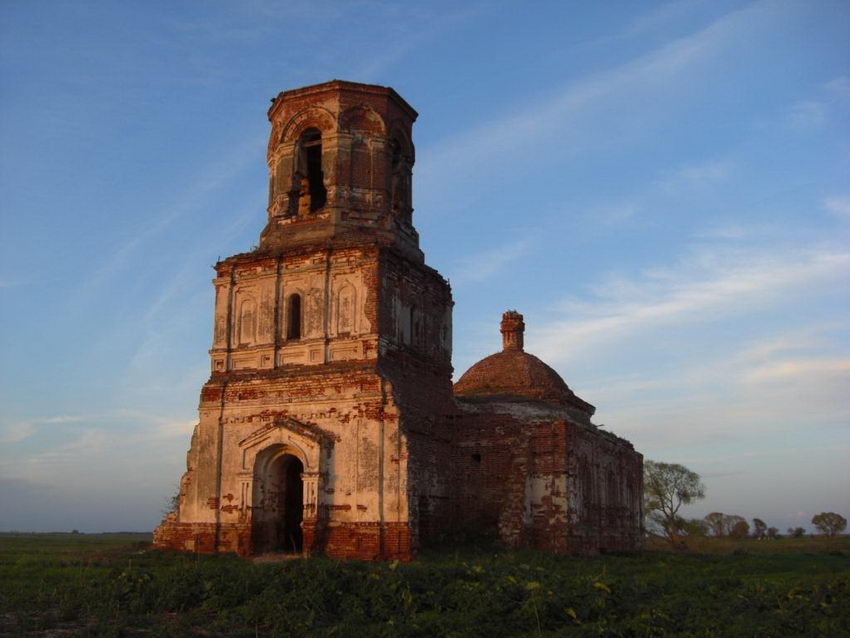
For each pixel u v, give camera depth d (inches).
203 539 1199.6
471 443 1318.9
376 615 663.1
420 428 1229.1
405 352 1243.8
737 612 719.7
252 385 1227.9
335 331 1210.0
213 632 613.6
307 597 666.8
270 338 1244.5
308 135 1350.9
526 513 1259.2
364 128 1315.2
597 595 716.7
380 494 1120.8
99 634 585.3
